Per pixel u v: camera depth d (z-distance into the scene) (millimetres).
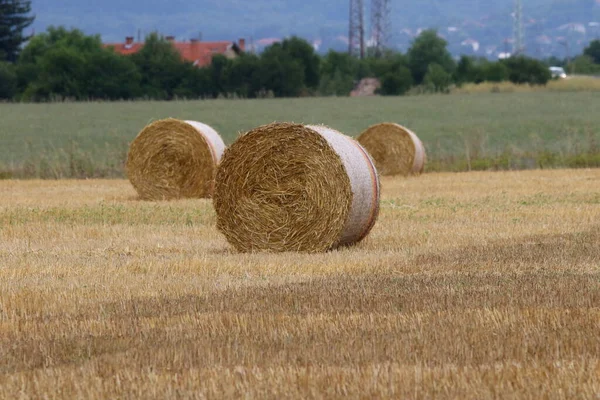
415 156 94750
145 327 28328
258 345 25922
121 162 103312
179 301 31984
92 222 57500
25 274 38312
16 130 167750
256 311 30078
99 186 86125
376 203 47375
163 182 73938
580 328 27141
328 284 34719
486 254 42250
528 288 33062
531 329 27109
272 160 46312
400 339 26125
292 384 22172
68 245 47875
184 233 52719
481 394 21203
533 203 65188
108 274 38062
